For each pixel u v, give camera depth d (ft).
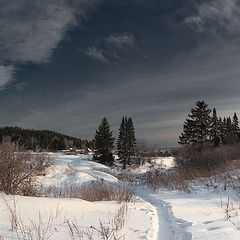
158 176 70.79
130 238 15.81
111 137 215.92
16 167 28.55
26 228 14.66
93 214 21.86
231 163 81.66
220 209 29.43
